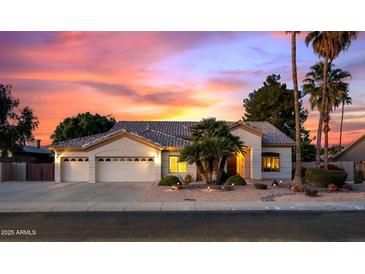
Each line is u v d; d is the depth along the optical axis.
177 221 13.18
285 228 11.84
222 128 24.16
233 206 16.55
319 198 19.19
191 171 29.69
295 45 24.80
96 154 29.31
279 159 32.88
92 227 12.04
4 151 41.28
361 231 11.35
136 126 36.47
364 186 26.58
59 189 23.89
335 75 37.12
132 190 23.02
